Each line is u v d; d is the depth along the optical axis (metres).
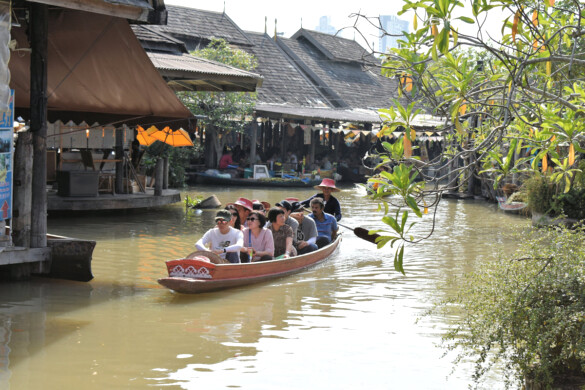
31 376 5.55
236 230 9.43
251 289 9.05
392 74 4.18
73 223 14.69
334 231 12.30
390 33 3.96
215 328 7.12
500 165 4.16
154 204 16.92
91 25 10.65
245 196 23.22
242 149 33.97
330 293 8.91
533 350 4.34
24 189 8.71
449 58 3.89
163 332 6.92
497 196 22.22
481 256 11.99
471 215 19.03
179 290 8.52
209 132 28.83
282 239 10.39
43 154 8.88
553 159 4.19
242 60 28.25
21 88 10.38
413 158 3.79
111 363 5.92
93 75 10.77
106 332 6.86
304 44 40.78
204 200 18.83
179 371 5.76
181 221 15.75
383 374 5.75
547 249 4.99
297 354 6.28
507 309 4.57
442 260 11.56
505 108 3.70
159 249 11.91
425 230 15.53
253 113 27.80
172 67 16.12
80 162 16.64
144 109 11.13
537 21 4.17
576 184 14.91
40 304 7.92
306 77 37.56
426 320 7.53
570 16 4.64
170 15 32.72
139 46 11.00
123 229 14.14
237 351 6.34
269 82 34.66
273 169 31.20
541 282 4.47
